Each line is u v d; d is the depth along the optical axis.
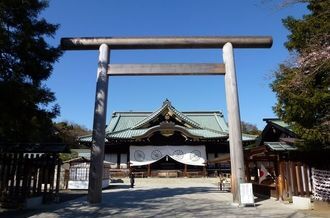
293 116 10.34
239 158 13.07
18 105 11.02
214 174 34.00
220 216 9.96
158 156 34.38
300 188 12.64
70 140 35.56
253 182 18.59
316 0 9.34
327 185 11.66
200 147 34.66
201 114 43.38
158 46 14.80
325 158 12.27
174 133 34.25
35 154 14.19
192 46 14.80
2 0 10.40
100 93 14.05
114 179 31.36
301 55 9.01
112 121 41.94
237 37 14.78
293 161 13.12
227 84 14.11
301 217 9.68
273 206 12.30
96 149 13.50
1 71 11.16
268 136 18.78
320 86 10.01
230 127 13.55
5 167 12.53
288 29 10.93
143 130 35.78
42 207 12.29
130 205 12.83
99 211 11.20
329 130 9.98
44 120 12.40
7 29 11.15
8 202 12.16
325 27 8.99
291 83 9.44
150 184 29.25
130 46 14.73
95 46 14.73
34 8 12.09
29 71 12.02
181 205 12.84
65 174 23.67
